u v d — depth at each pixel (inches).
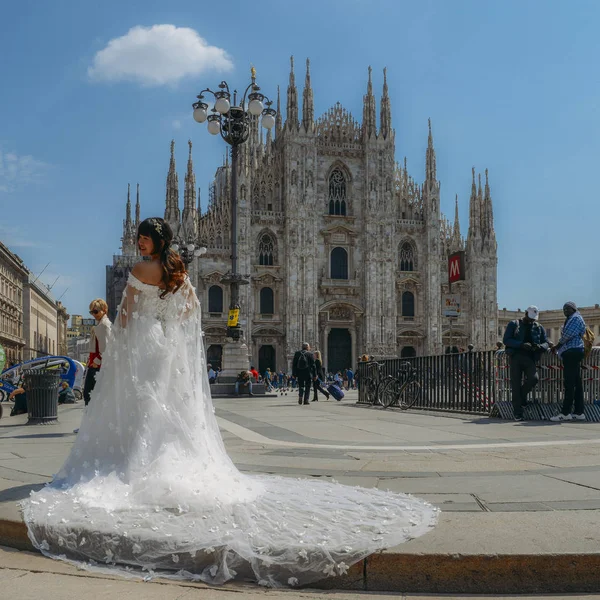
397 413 855.7
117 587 201.0
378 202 3129.9
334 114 3159.5
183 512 233.0
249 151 3029.0
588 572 201.5
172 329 278.8
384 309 3095.5
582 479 322.3
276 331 2994.6
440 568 203.2
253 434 566.9
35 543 230.1
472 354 793.6
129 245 3385.8
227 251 2957.7
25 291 4239.7
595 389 717.3
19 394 916.6
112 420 265.9
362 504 249.3
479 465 371.2
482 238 3272.6
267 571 205.0
